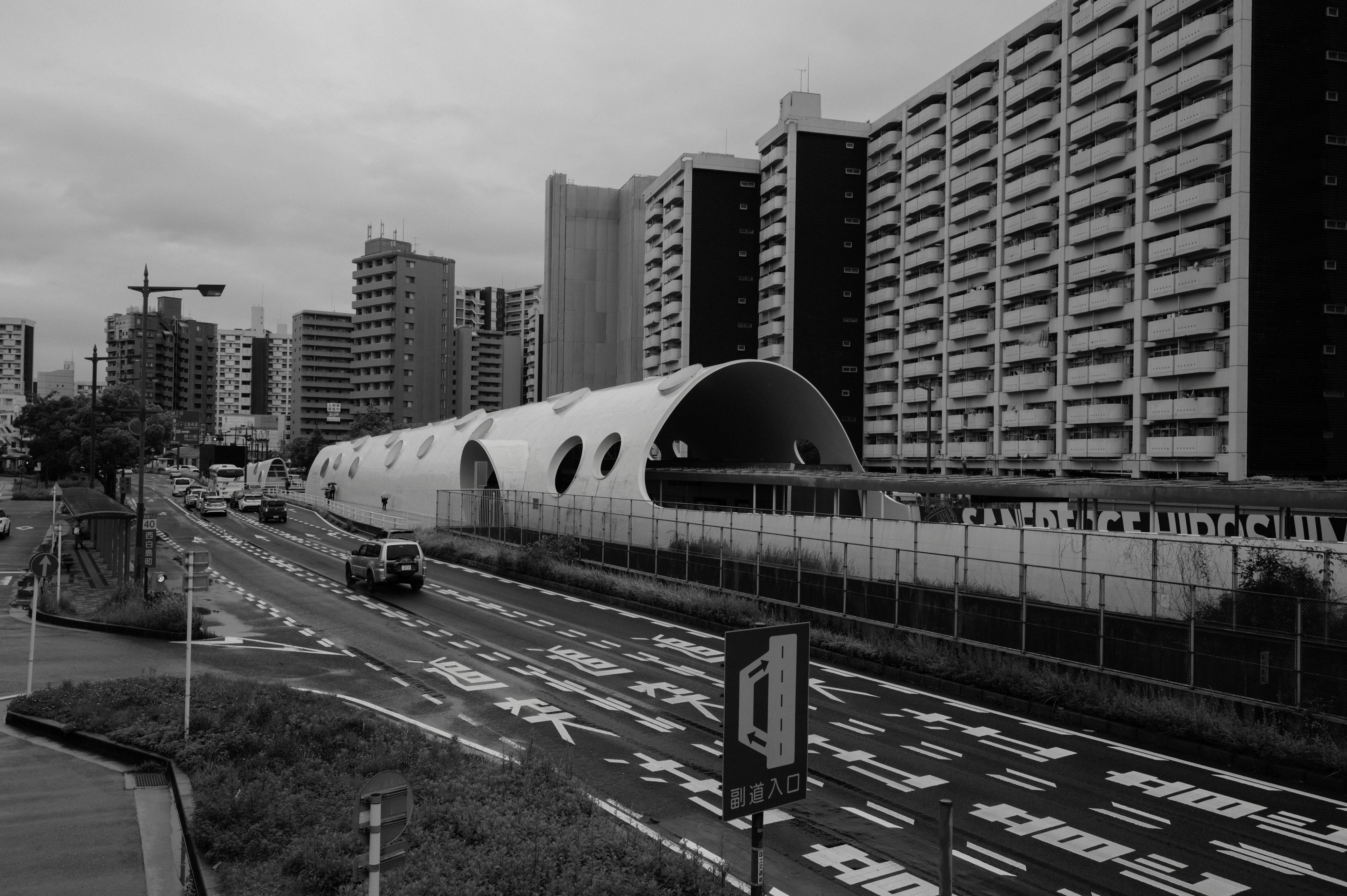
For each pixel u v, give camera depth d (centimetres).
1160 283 4922
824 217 8306
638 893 873
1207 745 1512
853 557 2723
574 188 11819
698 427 5762
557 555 3609
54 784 1243
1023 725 1680
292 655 2166
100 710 1484
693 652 2270
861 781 1343
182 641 2309
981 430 6569
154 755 1311
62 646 2227
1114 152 5256
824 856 1076
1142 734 1592
